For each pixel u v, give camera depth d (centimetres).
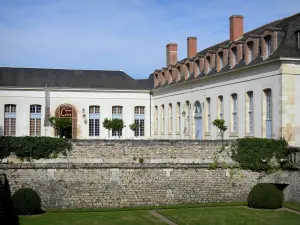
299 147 2378
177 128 4019
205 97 3456
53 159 2416
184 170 2502
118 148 2467
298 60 2511
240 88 2958
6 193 2353
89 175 2427
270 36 2677
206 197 2511
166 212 2280
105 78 4706
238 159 2534
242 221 2061
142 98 4638
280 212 2234
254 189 2378
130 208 2406
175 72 4131
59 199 2392
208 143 2534
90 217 2158
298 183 2372
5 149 2384
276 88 2558
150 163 2480
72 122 4450
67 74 4656
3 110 4291
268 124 2680
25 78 4466
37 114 4391
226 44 3522
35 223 2006
